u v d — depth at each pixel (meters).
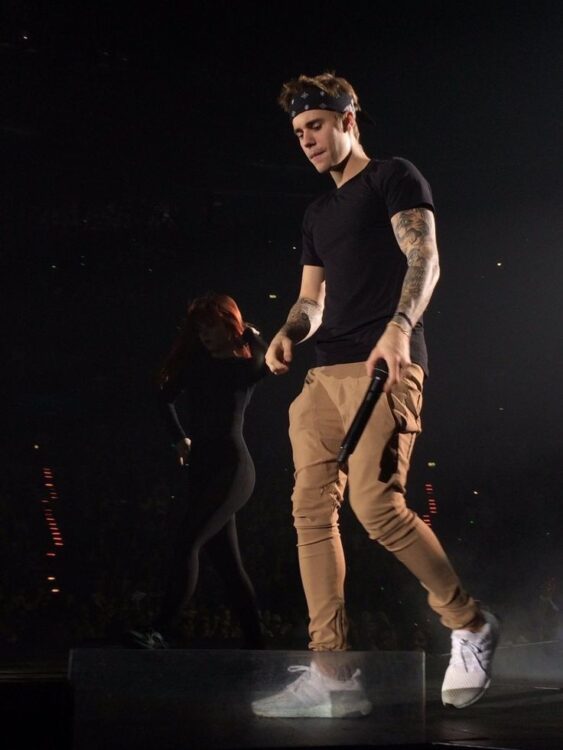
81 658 1.61
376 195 2.31
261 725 1.73
